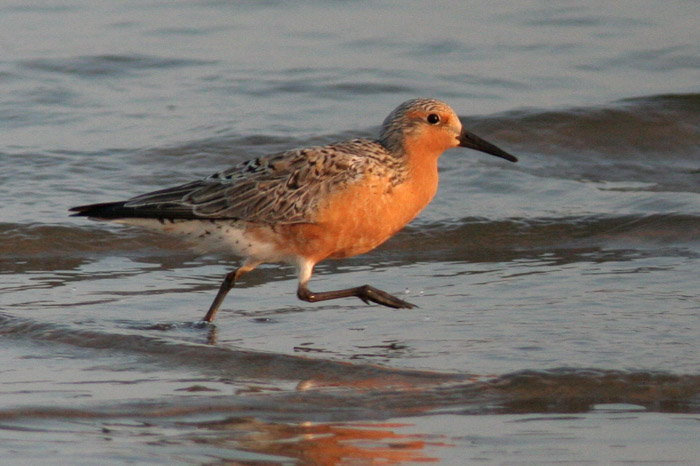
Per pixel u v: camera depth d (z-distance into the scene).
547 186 17.38
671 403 9.31
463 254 14.84
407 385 9.71
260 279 13.80
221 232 11.95
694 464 8.16
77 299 12.82
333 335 11.34
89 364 10.41
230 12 25.81
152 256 14.84
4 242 14.85
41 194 16.42
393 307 11.94
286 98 20.81
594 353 10.32
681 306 11.88
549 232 15.46
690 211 15.76
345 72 22.08
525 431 8.80
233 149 18.34
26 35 23.75
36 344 10.98
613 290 12.66
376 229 12.02
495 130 19.55
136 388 9.73
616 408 9.25
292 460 8.33
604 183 17.95
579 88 21.44
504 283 13.24
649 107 20.23
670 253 14.39
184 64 22.44
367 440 8.67
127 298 12.90
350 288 12.17
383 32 24.52
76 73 21.78
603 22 25.17
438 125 12.19
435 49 23.50
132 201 11.85
